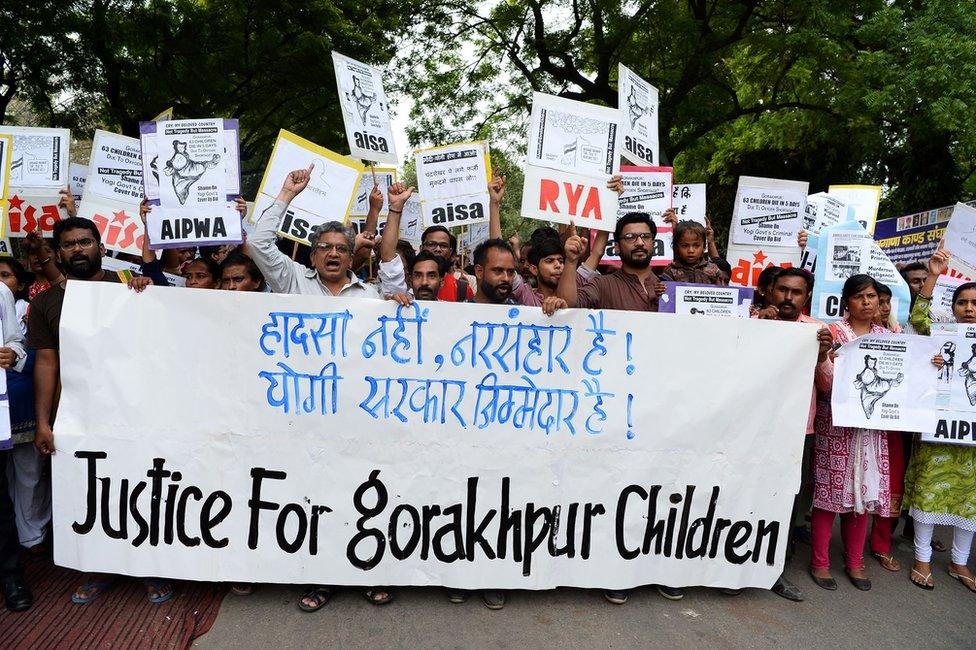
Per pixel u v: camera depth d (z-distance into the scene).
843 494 3.71
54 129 4.76
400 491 3.26
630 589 3.52
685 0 12.87
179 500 3.17
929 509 3.81
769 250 5.45
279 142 4.37
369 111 4.88
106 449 3.14
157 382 3.17
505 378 3.32
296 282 3.62
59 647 2.82
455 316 3.30
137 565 3.16
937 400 3.73
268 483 3.21
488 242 3.68
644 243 3.92
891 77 10.95
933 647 3.21
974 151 12.05
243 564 3.20
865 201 5.96
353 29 12.91
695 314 3.46
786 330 3.47
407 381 3.28
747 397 3.45
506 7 13.93
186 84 12.48
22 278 4.80
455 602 3.32
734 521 3.46
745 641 3.16
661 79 13.06
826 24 11.32
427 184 5.48
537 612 3.29
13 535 3.10
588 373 3.36
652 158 5.12
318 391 3.24
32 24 9.92
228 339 3.21
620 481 3.38
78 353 3.13
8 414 2.97
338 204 4.41
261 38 12.38
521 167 16.94
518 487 3.32
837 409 3.59
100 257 3.45
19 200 4.93
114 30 10.97
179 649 2.84
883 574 4.03
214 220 3.52
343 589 3.40
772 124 14.66
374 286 4.00
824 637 3.24
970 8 10.46
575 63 14.19
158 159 3.51
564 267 3.52
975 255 4.91
